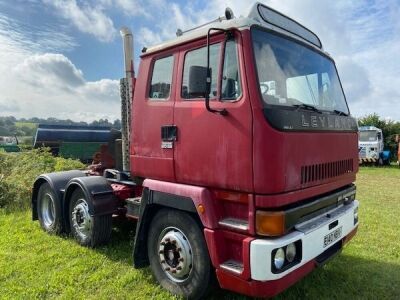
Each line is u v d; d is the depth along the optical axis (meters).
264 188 2.88
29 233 5.65
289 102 3.33
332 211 3.76
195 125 3.40
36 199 6.10
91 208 4.70
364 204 8.73
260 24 3.27
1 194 7.39
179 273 3.56
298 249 3.08
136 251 4.01
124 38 4.92
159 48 3.96
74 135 11.53
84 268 4.28
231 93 3.14
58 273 4.14
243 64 3.06
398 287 4.00
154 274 3.90
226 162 3.12
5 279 4.00
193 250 3.45
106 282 3.96
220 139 3.17
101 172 5.88
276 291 2.89
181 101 3.61
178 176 3.60
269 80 3.16
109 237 4.93
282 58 3.44
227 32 3.20
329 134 3.59
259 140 2.89
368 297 3.77
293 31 3.80
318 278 4.15
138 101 4.17
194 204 3.35
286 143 2.96
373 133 23.84
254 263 2.86
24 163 9.55
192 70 3.14
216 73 3.28
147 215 3.97
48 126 11.56
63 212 5.44
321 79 4.04
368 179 15.12
